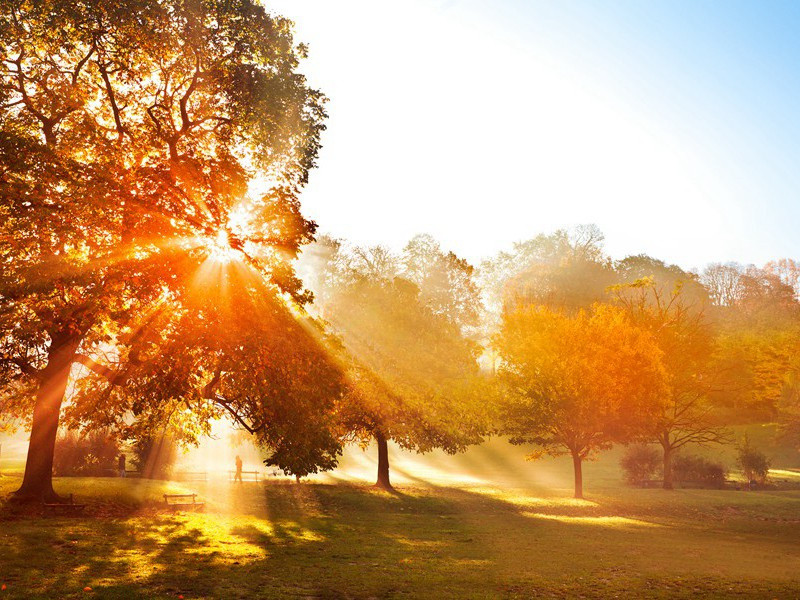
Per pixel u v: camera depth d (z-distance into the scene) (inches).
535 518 1183.6
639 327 1812.3
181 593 459.5
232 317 716.7
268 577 534.0
